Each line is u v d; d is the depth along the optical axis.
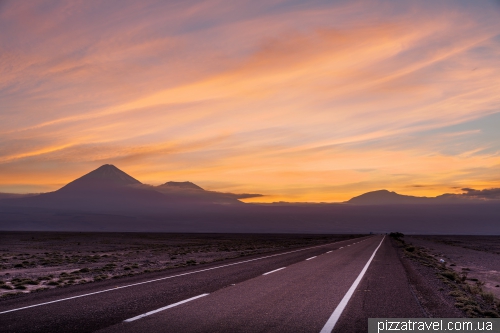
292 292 12.66
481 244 93.06
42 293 12.51
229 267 21.48
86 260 33.19
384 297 11.93
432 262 31.86
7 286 15.73
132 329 7.78
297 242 73.62
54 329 7.73
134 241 86.69
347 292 12.77
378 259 27.98
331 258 28.50
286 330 7.92
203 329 7.87
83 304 10.38
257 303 10.70
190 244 70.31
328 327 8.23
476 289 16.59
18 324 8.12
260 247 53.09
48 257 38.44
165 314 9.18
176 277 16.73
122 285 14.23
